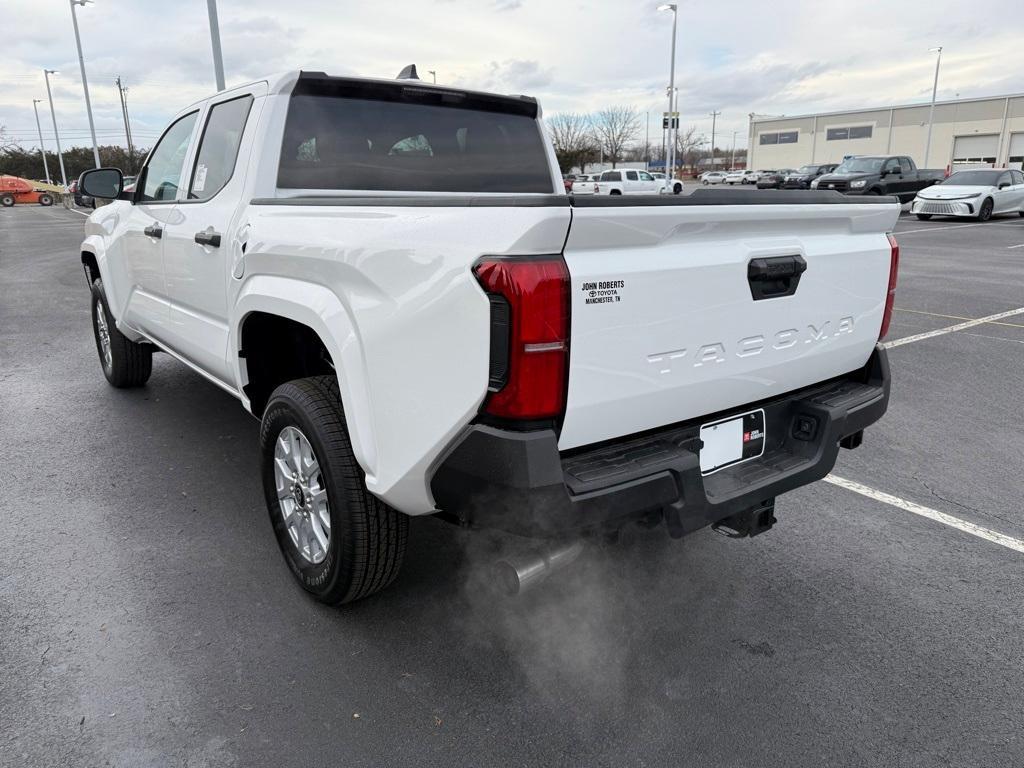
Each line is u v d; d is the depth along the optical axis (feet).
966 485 13.65
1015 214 82.74
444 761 7.13
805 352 8.89
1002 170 75.82
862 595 10.09
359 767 7.04
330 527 8.71
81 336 25.48
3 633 8.88
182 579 10.13
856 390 9.78
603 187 127.54
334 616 9.36
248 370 10.66
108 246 16.40
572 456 7.34
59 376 20.02
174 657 8.52
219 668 8.35
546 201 6.25
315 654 8.63
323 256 8.10
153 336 15.17
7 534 11.28
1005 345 24.45
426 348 6.96
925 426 16.78
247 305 9.77
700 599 9.97
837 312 9.16
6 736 7.29
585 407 6.86
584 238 6.48
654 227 6.92
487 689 8.11
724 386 8.08
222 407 17.26
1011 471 14.28
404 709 7.79
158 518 11.87
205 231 11.17
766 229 8.10
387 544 8.63
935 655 8.84
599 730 7.55
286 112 10.68
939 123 216.54
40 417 16.55
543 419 6.70
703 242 7.54
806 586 10.31
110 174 16.43
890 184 83.61
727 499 7.94
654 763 7.16
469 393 6.68
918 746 7.41
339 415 8.58
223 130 11.72
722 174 234.38
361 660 8.54
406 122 11.85
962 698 8.11
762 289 8.12
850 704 8.00
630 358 7.04
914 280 38.50
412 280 7.05
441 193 12.35
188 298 12.34
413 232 7.13
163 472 13.62
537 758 7.18
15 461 14.06
